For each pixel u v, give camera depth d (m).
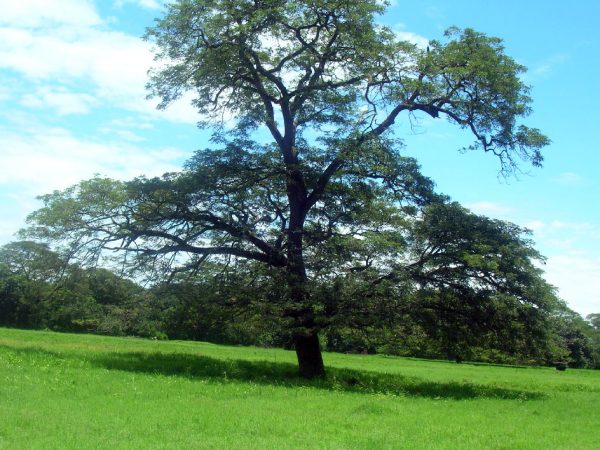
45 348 25.38
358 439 10.43
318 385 19.89
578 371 57.59
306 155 22.47
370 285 20.03
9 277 46.28
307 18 22.42
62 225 21.14
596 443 11.85
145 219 21.72
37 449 8.57
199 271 22.45
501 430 12.62
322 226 22.41
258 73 23.44
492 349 23.95
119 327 23.22
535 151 22.94
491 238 21.61
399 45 22.03
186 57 22.42
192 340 53.47
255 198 22.58
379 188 22.67
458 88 22.84
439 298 22.19
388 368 36.75
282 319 19.92
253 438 10.12
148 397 14.04
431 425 12.53
